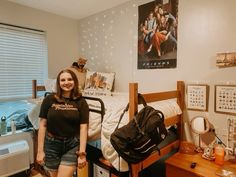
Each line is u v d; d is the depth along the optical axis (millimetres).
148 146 1372
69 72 1818
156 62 2467
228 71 1918
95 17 3234
